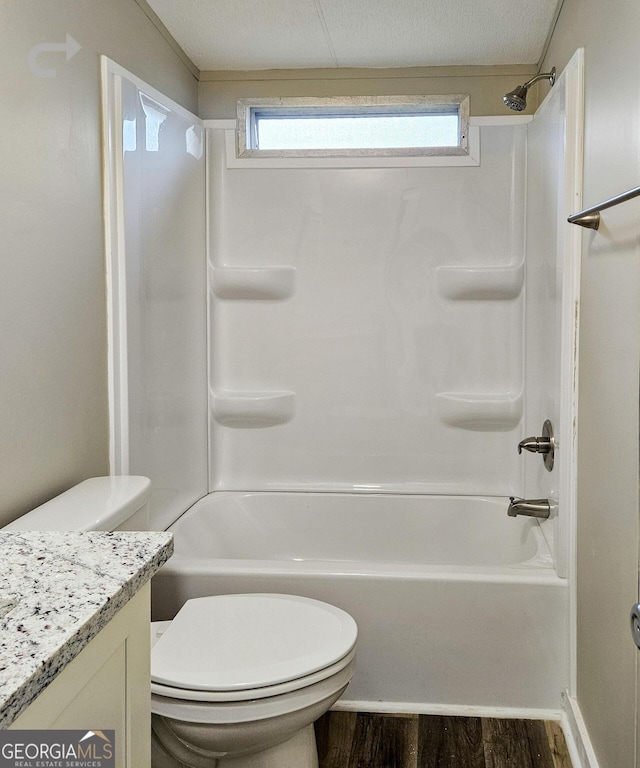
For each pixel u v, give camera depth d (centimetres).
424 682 213
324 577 211
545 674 209
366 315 303
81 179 189
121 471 212
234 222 304
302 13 244
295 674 146
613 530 158
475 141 293
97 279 200
